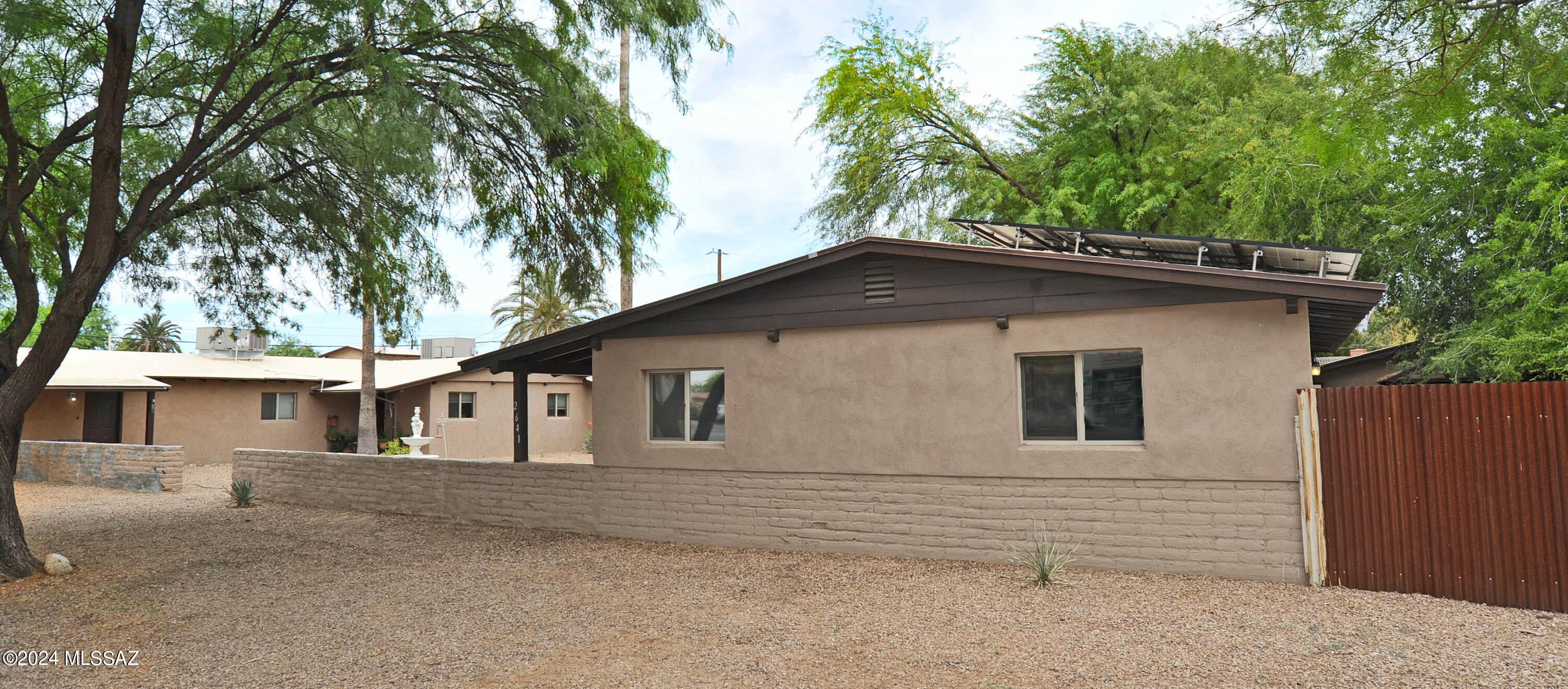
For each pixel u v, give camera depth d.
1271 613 6.58
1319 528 7.38
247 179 10.28
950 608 6.98
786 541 9.59
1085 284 8.20
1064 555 8.28
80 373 22.48
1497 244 12.13
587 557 9.43
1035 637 6.12
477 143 11.69
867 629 6.43
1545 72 6.17
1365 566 7.21
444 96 10.10
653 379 10.59
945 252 8.67
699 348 10.18
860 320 9.24
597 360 10.84
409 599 7.64
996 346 8.62
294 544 10.50
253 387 26.11
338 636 6.48
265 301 12.18
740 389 9.91
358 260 11.49
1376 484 7.19
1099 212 20.89
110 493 16.56
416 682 5.43
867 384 9.23
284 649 6.15
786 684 5.29
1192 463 7.79
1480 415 6.82
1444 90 5.95
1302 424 7.43
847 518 9.30
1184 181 20.41
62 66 9.93
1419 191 13.94
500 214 12.28
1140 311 8.01
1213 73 19.80
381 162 9.72
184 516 13.16
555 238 12.46
